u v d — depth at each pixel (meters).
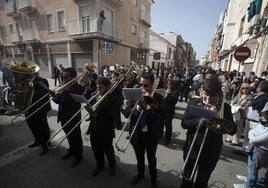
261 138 2.20
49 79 15.86
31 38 17.95
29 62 3.53
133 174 2.97
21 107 3.37
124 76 4.48
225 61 20.83
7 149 3.65
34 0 16.36
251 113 3.49
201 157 1.92
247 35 11.49
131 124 2.63
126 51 17.66
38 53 17.84
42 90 3.38
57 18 15.12
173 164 3.34
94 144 2.76
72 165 3.10
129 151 3.75
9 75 6.22
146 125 2.42
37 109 3.30
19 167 3.06
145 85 2.37
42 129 3.46
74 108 3.02
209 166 1.95
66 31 14.90
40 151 3.59
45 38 16.59
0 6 20.50
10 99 6.28
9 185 2.64
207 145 1.89
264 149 2.23
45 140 3.52
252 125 3.45
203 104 1.86
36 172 2.94
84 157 3.43
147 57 22.75
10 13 18.70
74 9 13.81
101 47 13.73
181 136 4.62
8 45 21.41
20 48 19.84
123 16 16.34
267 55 7.59
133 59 19.50
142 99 2.21
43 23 16.33
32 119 3.42
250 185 2.43
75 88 3.08
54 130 4.70
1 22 21.19
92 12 12.98
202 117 1.69
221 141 1.94
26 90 3.28
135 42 19.42
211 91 1.74
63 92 2.99
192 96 2.43
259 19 8.58
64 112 3.03
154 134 2.44
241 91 4.12
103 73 11.21
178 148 3.97
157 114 2.45
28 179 2.77
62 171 2.99
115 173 2.98
